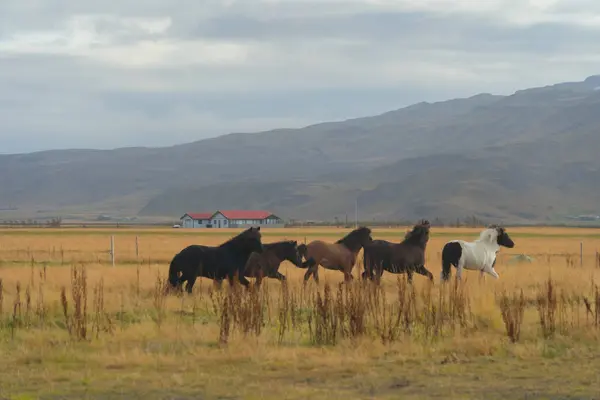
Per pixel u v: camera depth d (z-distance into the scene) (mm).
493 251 29750
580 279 28031
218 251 26109
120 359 15133
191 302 23359
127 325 19094
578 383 13422
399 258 28406
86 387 13250
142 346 16688
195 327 18516
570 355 15648
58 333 18078
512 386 13258
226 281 28875
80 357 15523
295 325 19016
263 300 20281
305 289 24781
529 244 80250
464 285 24016
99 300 20734
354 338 16938
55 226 197875
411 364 15047
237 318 18719
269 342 16750
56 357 15484
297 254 27312
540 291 23188
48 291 23734
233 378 13891
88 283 26594
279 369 14641
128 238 91875
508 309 18094
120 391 12984
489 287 25078
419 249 28719
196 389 13125
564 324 18094
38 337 17391
